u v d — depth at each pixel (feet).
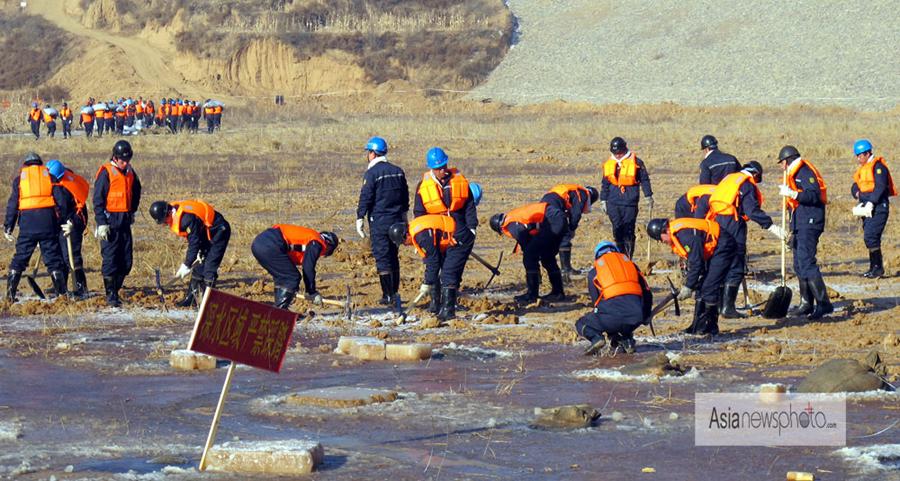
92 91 481.87
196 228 77.71
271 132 295.89
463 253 74.84
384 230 80.28
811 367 57.77
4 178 172.55
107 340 67.67
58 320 74.95
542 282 91.45
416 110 442.91
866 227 91.09
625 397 50.83
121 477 37.24
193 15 528.22
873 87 399.24
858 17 460.96
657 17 506.48
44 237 82.74
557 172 189.98
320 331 70.95
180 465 39.47
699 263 66.23
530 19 540.52
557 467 39.06
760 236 118.01
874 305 78.64
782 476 37.29
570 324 72.84
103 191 79.92
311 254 74.02
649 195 99.40
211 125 314.14
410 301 83.56
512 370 58.18
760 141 245.65
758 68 438.40
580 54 489.26
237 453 38.52
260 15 524.93
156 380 55.98
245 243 113.91
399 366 59.67
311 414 47.88
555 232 81.51
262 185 170.19
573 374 56.70
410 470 38.63
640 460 39.83
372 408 48.98
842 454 39.83
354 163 209.77
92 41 522.06
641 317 61.62
